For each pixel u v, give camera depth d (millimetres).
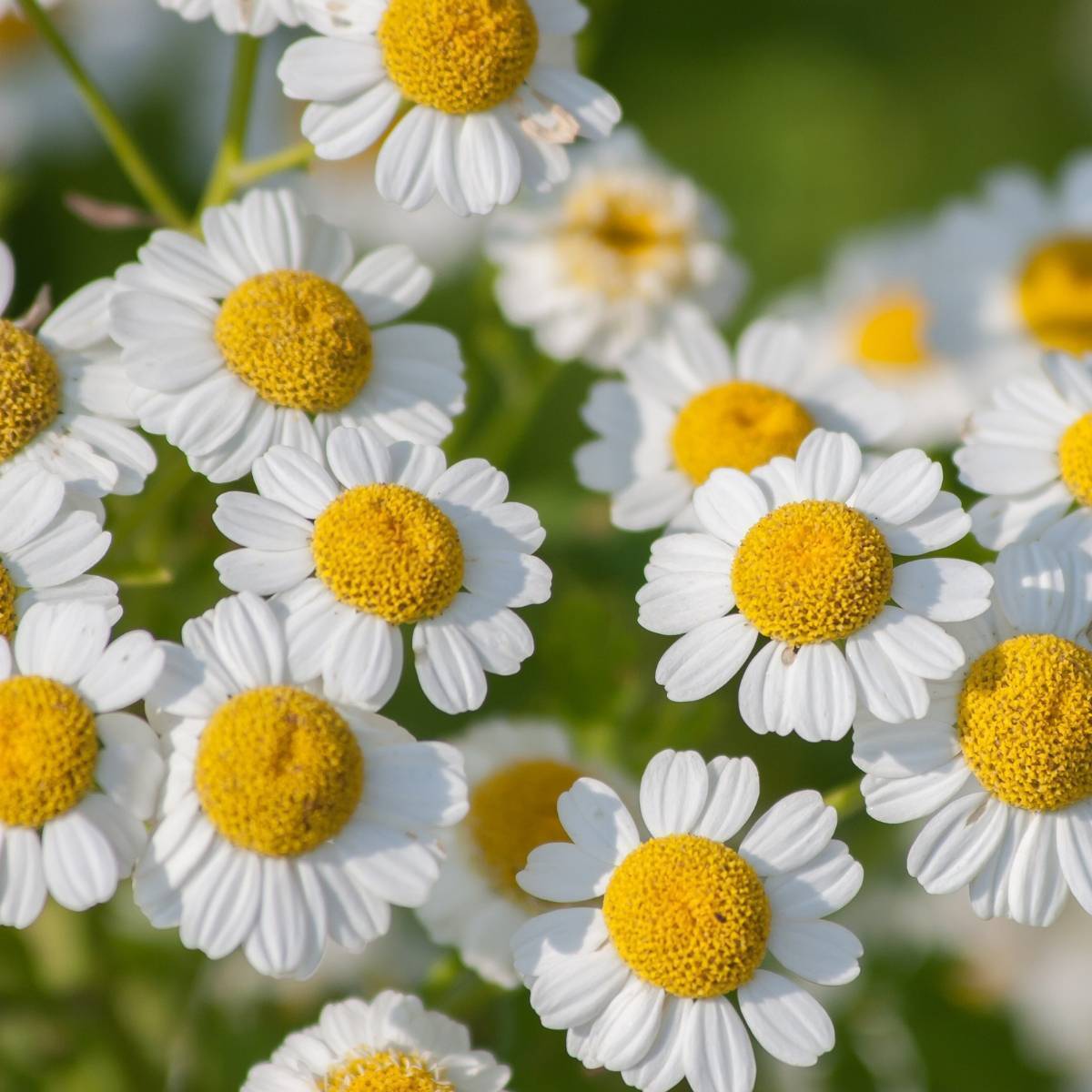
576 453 322
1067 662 297
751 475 304
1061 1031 344
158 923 288
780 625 298
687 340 324
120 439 302
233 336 304
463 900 309
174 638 319
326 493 298
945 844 296
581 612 324
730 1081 292
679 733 322
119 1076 323
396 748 293
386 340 310
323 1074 296
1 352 301
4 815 288
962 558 318
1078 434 309
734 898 293
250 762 289
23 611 294
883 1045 340
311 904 290
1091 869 296
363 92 308
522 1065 312
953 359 372
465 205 308
